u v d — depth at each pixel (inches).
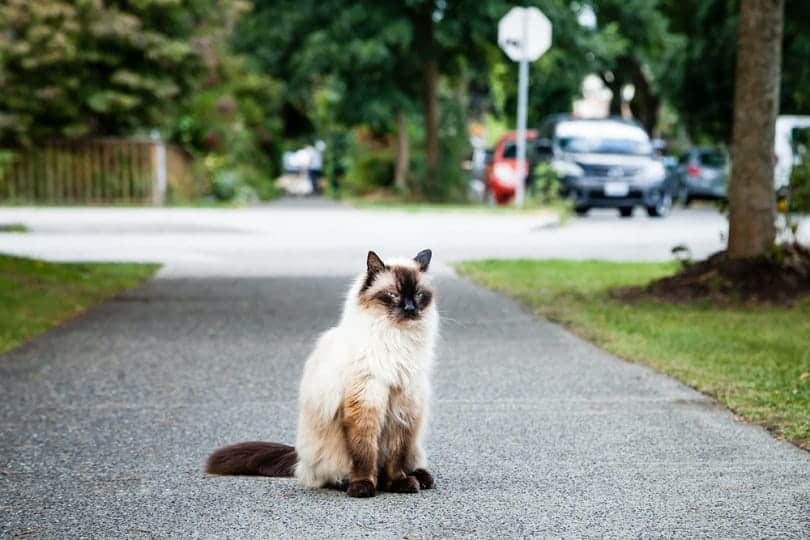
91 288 471.8
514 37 891.4
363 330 181.9
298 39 1139.9
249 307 426.0
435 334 193.8
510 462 206.7
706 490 185.5
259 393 272.4
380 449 189.2
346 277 523.2
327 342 187.2
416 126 1497.3
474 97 1923.0
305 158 2180.1
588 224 876.0
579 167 940.6
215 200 1208.2
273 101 1534.2
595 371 299.3
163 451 215.9
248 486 189.9
